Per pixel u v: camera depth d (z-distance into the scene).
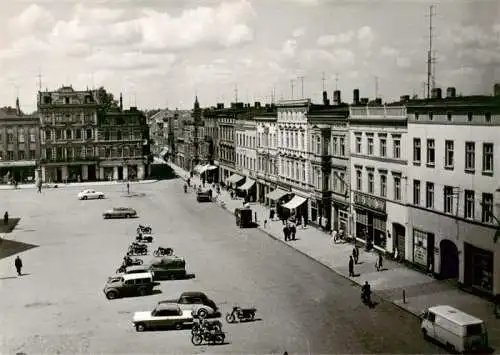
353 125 54.78
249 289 41.38
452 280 42.16
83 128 117.25
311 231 62.72
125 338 32.22
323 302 38.06
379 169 50.44
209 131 118.69
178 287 42.22
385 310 36.19
